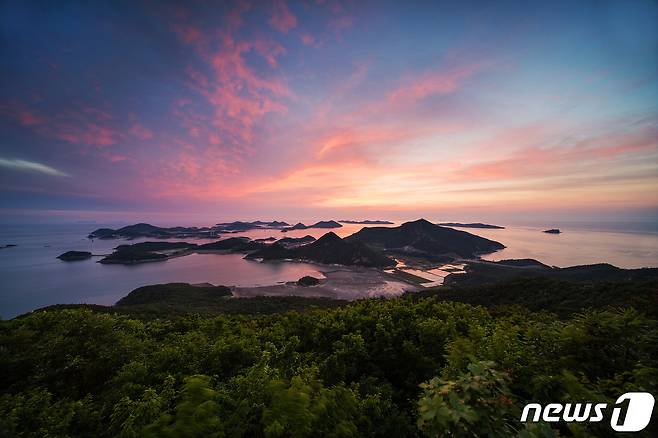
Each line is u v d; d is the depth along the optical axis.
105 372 9.62
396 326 13.20
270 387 6.13
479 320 13.71
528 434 3.54
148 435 5.06
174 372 9.43
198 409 5.23
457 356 7.16
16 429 6.59
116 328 12.51
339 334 13.20
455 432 3.59
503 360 6.69
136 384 8.40
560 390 5.47
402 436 7.91
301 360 11.24
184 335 12.95
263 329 14.94
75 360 9.42
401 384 11.23
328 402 6.38
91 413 7.31
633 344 6.56
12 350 9.72
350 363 11.36
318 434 5.97
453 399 3.74
